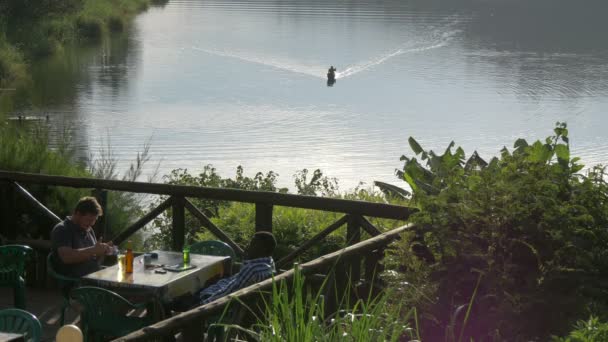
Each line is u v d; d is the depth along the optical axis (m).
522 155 5.95
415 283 5.51
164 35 79.44
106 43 69.06
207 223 7.75
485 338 5.16
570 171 5.96
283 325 3.83
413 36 86.31
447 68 65.12
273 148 33.16
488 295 5.19
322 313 3.79
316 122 40.78
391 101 49.53
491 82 57.66
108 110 40.62
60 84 47.88
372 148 33.88
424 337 5.22
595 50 75.81
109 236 9.55
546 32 91.44
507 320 5.09
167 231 12.10
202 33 83.50
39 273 8.10
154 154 30.55
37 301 7.67
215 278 6.66
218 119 40.25
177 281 6.13
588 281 5.28
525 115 44.59
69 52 61.28
